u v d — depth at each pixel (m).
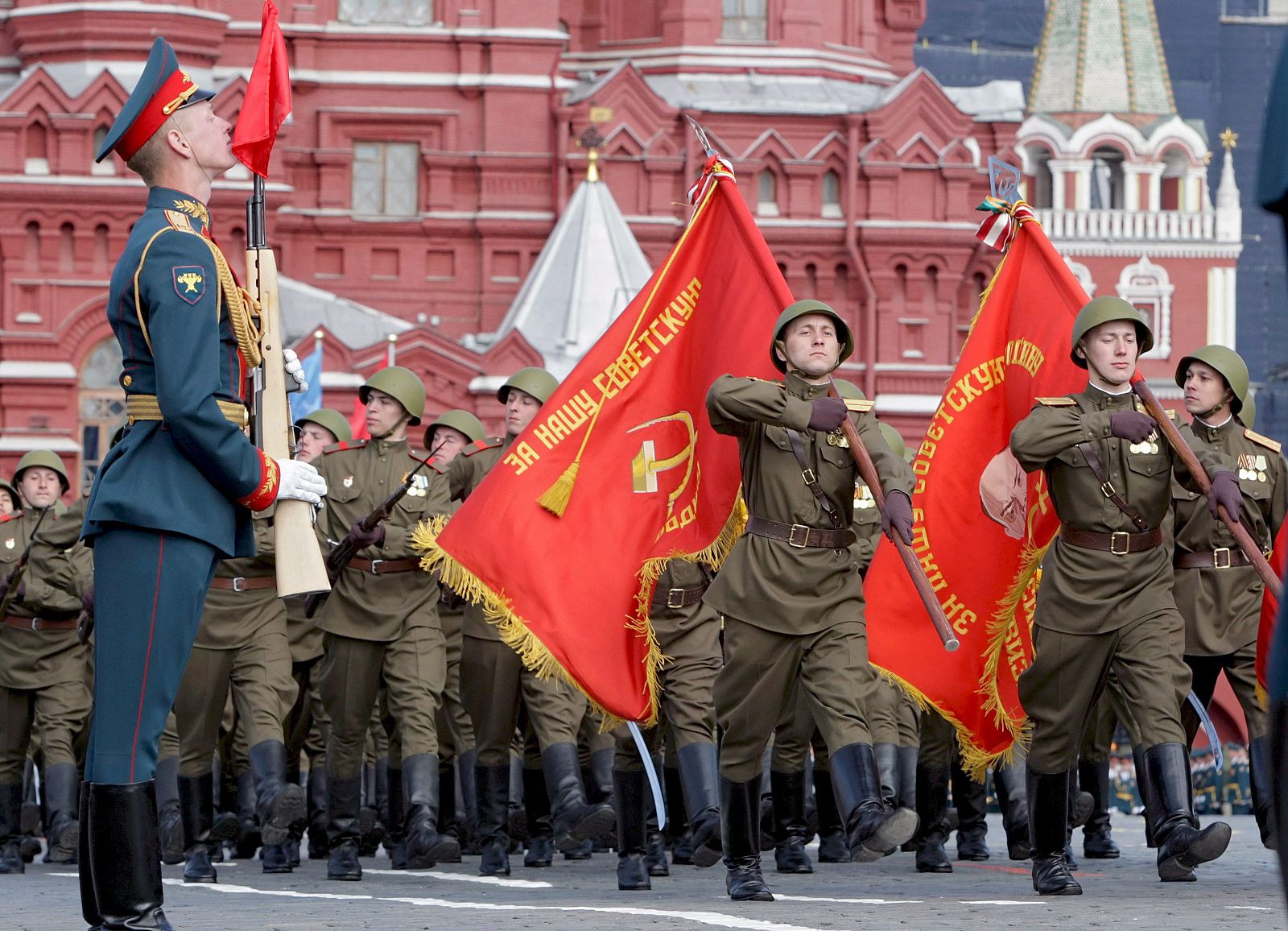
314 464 46.53
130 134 24.86
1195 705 40.81
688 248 37.19
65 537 49.19
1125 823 69.38
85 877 24.28
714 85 145.50
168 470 24.16
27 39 134.62
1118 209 185.50
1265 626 39.41
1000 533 38.97
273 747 45.16
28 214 130.75
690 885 39.41
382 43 141.12
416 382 46.75
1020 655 39.41
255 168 26.80
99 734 24.06
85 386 132.12
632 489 36.41
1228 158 184.12
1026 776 35.72
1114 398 35.38
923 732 45.34
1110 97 188.62
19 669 50.56
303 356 129.00
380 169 141.50
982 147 148.62
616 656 35.94
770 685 33.50
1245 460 41.84
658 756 40.72
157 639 24.00
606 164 141.50
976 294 145.50
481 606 44.88
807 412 32.41
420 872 47.00
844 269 143.38
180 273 23.92
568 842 49.84
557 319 134.25
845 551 33.56
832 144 143.00
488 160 140.75
